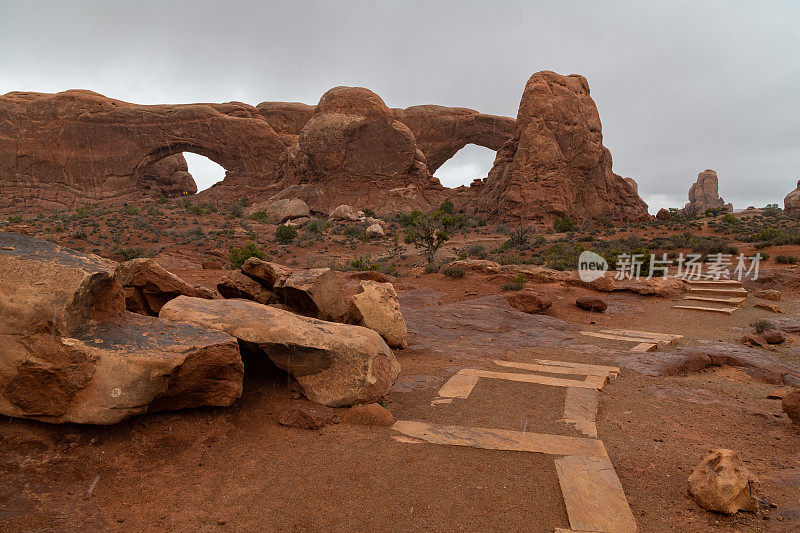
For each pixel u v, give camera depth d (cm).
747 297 1967
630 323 1494
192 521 316
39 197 10956
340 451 435
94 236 4994
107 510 320
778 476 401
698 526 326
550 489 375
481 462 420
